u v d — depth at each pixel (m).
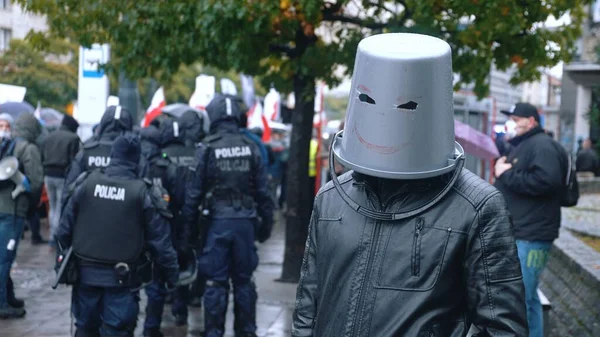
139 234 6.01
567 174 6.81
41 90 36.28
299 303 3.38
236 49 8.80
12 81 35.88
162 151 8.55
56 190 13.32
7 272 8.41
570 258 9.61
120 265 5.95
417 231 3.03
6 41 43.69
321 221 3.28
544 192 6.63
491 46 8.92
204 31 8.77
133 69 10.05
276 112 24.02
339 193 3.20
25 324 8.23
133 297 6.09
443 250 2.98
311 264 3.36
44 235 15.38
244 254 7.28
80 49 12.86
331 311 3.16
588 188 23.83
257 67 10.44
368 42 3.10
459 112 17.80
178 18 9.15
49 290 10.13
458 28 8.94
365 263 3.08
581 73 23.92
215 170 7.20
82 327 6.18
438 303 2.98
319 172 17.62
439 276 2.98
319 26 9.64
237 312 7.43
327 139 20.66
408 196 3.07
